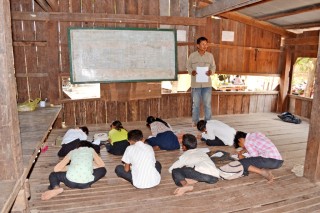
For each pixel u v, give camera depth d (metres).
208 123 5.01
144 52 6.36
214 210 2.93
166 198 3.17
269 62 7.78
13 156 2.15
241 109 7.86
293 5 5.61
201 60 6.01
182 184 3.34
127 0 6.20
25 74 5.80
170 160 4.39
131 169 3.45
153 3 6.42
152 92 6.68
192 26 6.83
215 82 7.98
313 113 3.61
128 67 6.29
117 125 4.68
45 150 4.72
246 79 8.23
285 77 7.87
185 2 6.65
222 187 3.45
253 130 6.25
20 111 5.18
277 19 6.86
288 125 6.76
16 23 5.62
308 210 3.00
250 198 3.21
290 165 4.23
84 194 3.23
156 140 4.76
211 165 3.42
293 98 7.83
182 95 7.14
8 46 2.04
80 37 5.87
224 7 5.49
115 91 6.36
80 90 9.83
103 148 4.87
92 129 6.02
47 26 5.71
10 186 2.08
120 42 6.14
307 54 7.26
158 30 6.40
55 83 5.94
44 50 5.82
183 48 6.84
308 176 3.72
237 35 7.28
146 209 2.93
